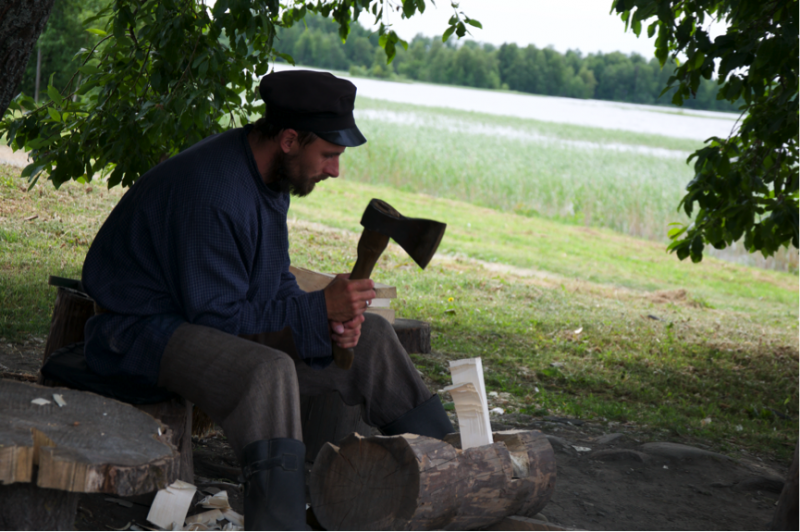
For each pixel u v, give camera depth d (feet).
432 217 50.06
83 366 7.18
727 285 41.32
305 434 9.93
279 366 6.29
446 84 328.49
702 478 11.16
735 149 16.62
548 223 57.62
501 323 23.30
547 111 213.66
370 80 266.36
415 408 7.64
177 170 6.86
